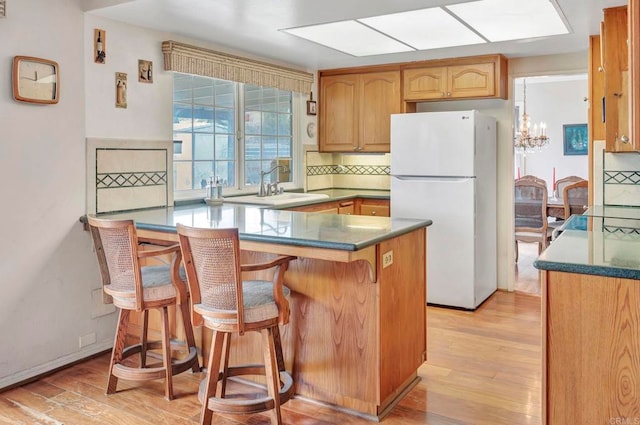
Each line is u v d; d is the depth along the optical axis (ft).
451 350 11.37
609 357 5.83
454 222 14.47
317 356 8.91
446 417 8.46
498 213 16.52
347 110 17.54
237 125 15.23
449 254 14.58
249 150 15.70
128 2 9.98
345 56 15.30
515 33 12.50
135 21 11.30
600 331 5.86
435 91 15.92
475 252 14.39
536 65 15.46
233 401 7.81
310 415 8.57
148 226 9.71
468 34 12.59
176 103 13.34
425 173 14.80
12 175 9.50
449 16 10.94
